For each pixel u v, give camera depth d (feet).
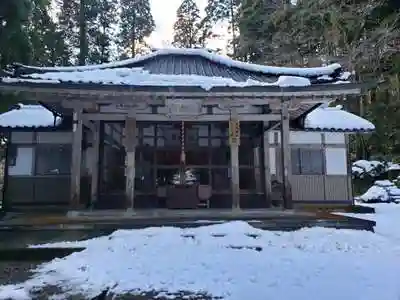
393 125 54.85
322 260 15.99
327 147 40.32
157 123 36.09
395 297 11.53
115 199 34.58
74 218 25.43
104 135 35.70
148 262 15.76
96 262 15.85
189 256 16.60
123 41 92.53
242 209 31.45
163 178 35.65
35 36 51.13
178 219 24.31
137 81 26.94
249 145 36.91
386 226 26.50
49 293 12.25
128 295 12.19
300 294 11.94
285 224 22.93
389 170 57.26
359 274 14.06
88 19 79.46
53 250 17.69
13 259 17.26
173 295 12.16
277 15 48.91
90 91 25.71
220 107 29.66
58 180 37.70
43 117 38.75
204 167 35.94
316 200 39.40
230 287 12.82
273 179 39.24
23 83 24.82
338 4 35.06
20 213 34.12
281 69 33.94
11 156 37.73
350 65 36.11
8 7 37.81
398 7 25.58
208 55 38.47
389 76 37.88
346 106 60.90
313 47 50.72
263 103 28.81
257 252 17.28
